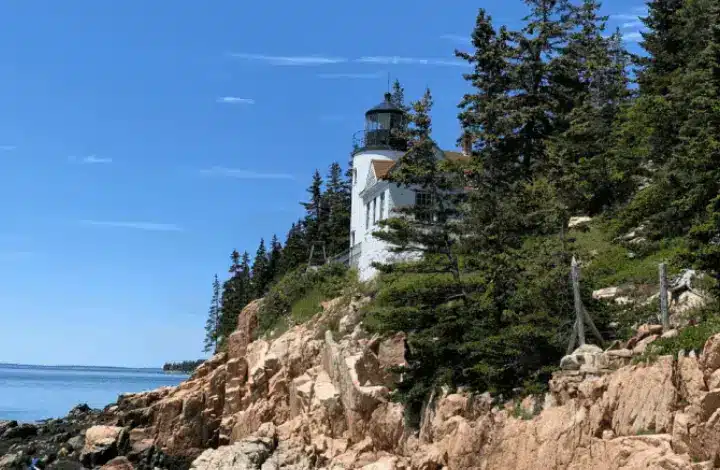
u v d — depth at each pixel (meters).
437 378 31.89
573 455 23.55
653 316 27.69
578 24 57.69
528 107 48.53
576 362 25.16
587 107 48.94
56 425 57.81
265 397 47.25
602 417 23.22
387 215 50.78
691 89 38.22
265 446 39.09
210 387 51.22
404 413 33.72
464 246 35.31
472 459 27.50
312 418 39.56
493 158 47.69
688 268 29.00
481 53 50.31
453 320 33.28
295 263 80.94
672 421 21.20
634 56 48.97
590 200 43.44
